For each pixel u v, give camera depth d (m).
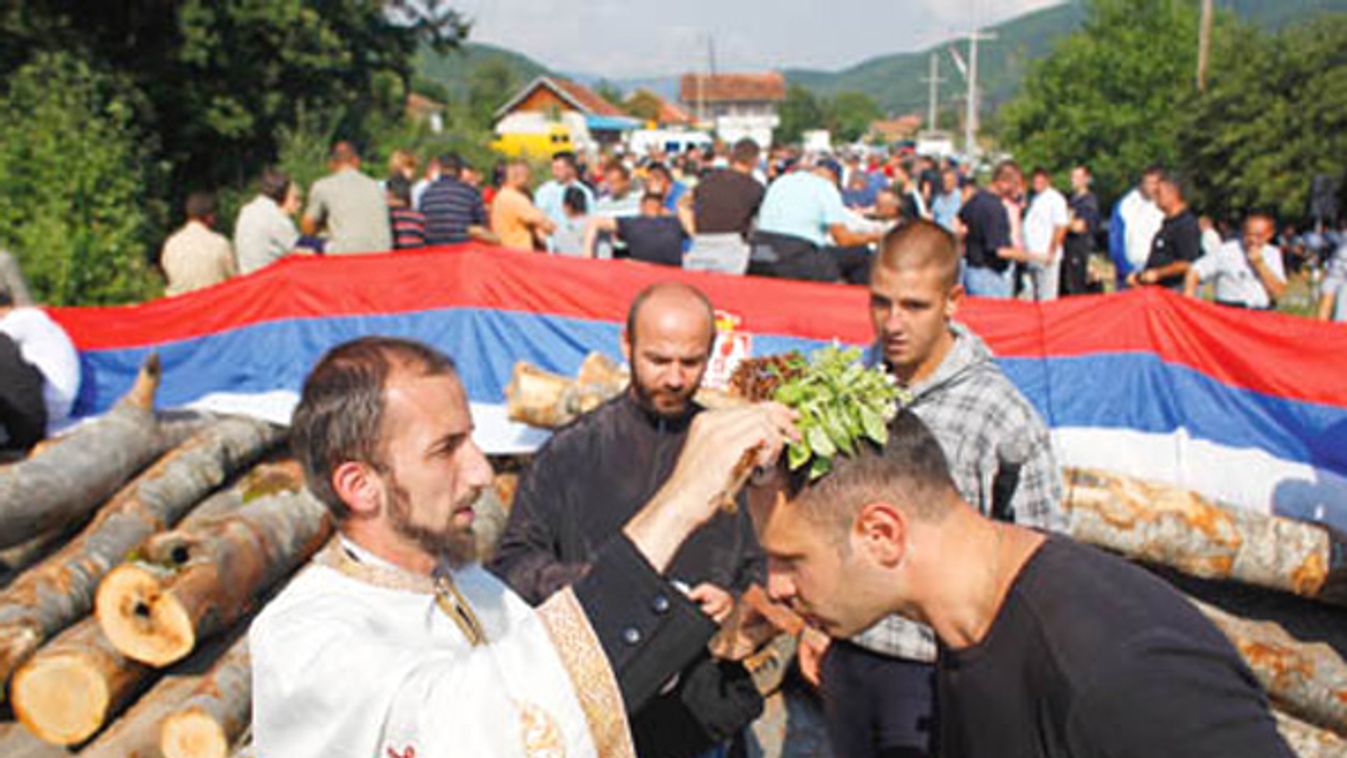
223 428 5.89
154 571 4.09
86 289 11.16
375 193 8.93
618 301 6.10
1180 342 5.56
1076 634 1.44
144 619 3.96
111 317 6.59
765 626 2.22
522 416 5.55
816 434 1.62
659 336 2.79
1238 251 8.38
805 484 1.65
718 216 7.94
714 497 1.59
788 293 5.88
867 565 1.64
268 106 19.66
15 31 15.84
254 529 4.62
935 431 2.90
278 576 4.84
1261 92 22.27
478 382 6.19
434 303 6.26
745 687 2.25
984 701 1.55
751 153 8.95
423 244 9.61
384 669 1.44
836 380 1.68
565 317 6.15
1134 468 5.64
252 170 20.19
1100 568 1.54
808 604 1.75
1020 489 2.90
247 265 8.91
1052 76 31.36
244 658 4.01
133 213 12.77
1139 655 1.38
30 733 4.11
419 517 1.65
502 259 6.15
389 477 1.63
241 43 19.28
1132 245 10.34
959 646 1.63
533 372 5.57
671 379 2.82
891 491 1.61
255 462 6.18
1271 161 21.47
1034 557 1.58
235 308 6.49
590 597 1.53
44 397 6.27
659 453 2.90
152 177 16.06
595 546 2.88
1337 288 8.26
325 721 1.44
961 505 1.67
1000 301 5.80
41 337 6.30
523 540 2.89
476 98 86.81
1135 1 29.78
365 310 6.34
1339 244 8.34
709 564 2.78
